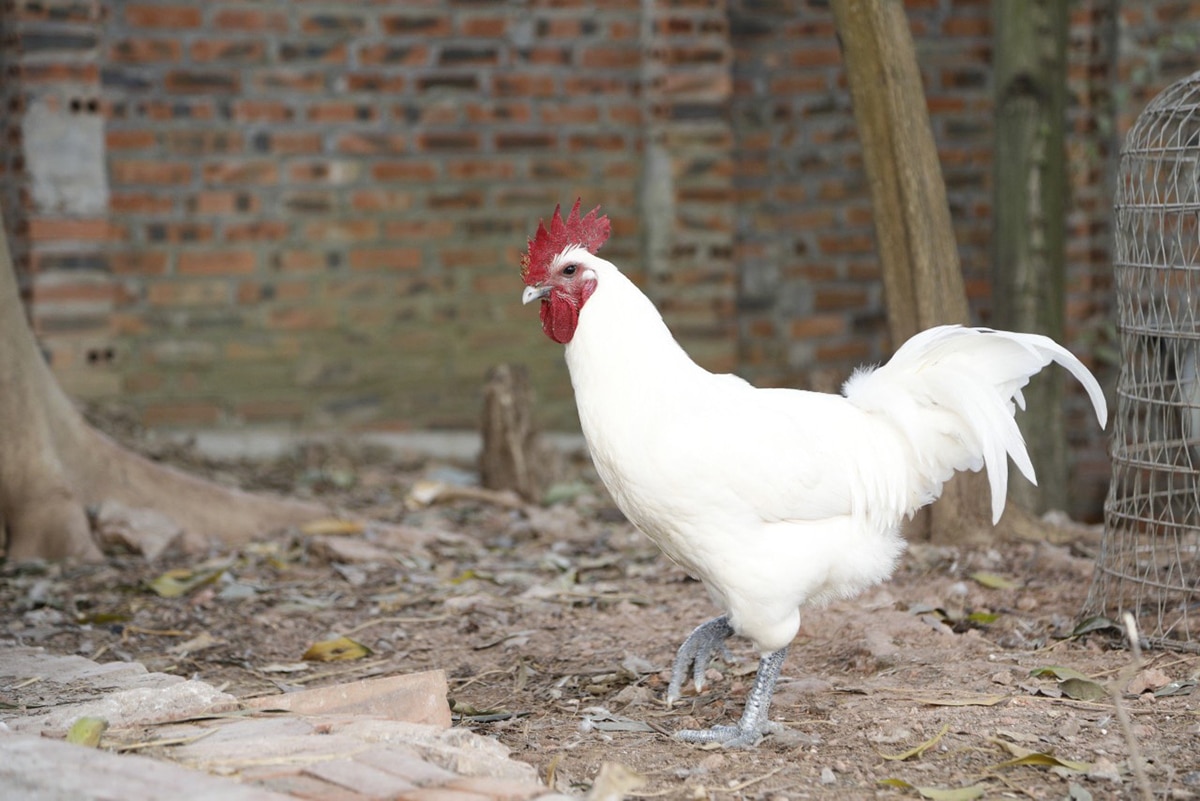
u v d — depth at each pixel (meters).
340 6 13.10
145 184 12.91
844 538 5.86
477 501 11.73
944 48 13.47
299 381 13.49
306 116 13.20
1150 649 6.90
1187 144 7.55
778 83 13.73
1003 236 10.91
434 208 13.55
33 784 4.22
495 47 13.44
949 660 6.79
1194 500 7.58
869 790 5.00
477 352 13.83
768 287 13.99
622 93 13.65
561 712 6.33
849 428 5.95
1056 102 10.73
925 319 9.12
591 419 5.77
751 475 5.59
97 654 7.47
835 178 13.77
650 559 9.61
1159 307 8.88
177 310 13.14
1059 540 9.53
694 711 6.28
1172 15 12.52
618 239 13.81
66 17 12.34
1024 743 5.45
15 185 12.54
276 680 7.02
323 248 13.40
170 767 4.33
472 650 7.52
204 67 12.91
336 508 11.38
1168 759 5.23
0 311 9.75
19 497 9.70
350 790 4.29
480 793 4.27
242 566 9.48
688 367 5.81
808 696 6.33
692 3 13.28
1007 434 5.86
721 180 13.54
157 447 12.29
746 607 5.77
